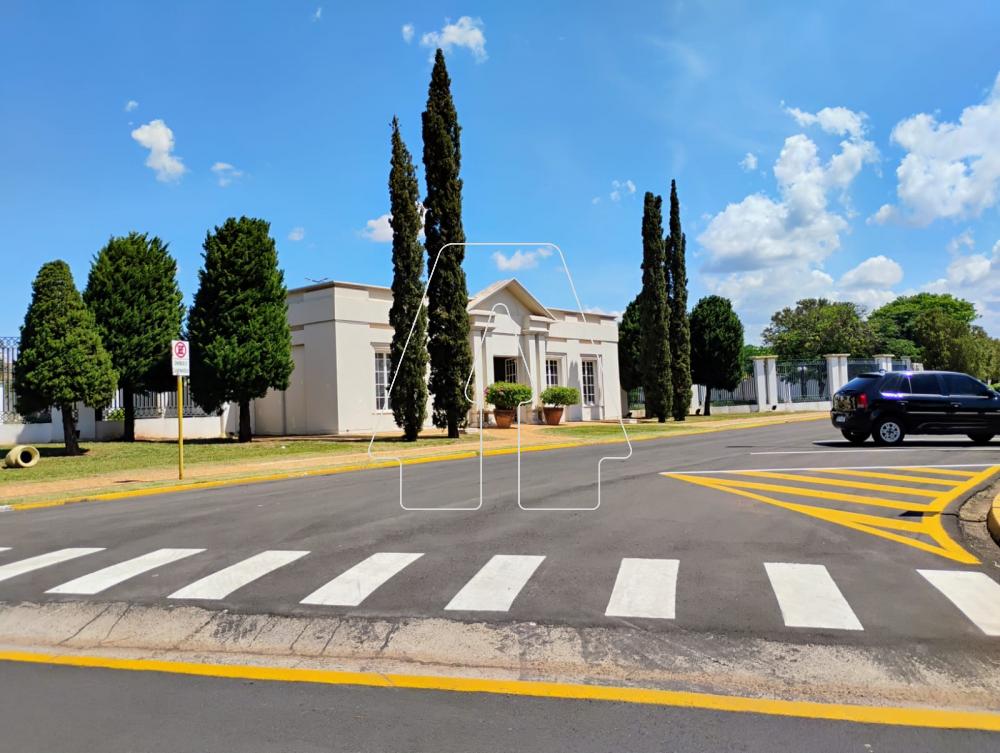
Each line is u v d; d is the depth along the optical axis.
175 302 23.45
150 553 7.85
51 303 18.83
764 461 14.69
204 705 4.24
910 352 62.56
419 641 5.13
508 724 3.88
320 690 4.43
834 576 6.18
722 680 4.41
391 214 21.92
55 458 18.67
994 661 4.46
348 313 24.61
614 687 4.36
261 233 22.34
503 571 6.61
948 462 13.70
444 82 22.56
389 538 8.14
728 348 38.66
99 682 4.66
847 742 3.60
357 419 24.61
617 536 7.88
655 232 32.28
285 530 8.82
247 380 21.72
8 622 5.90
